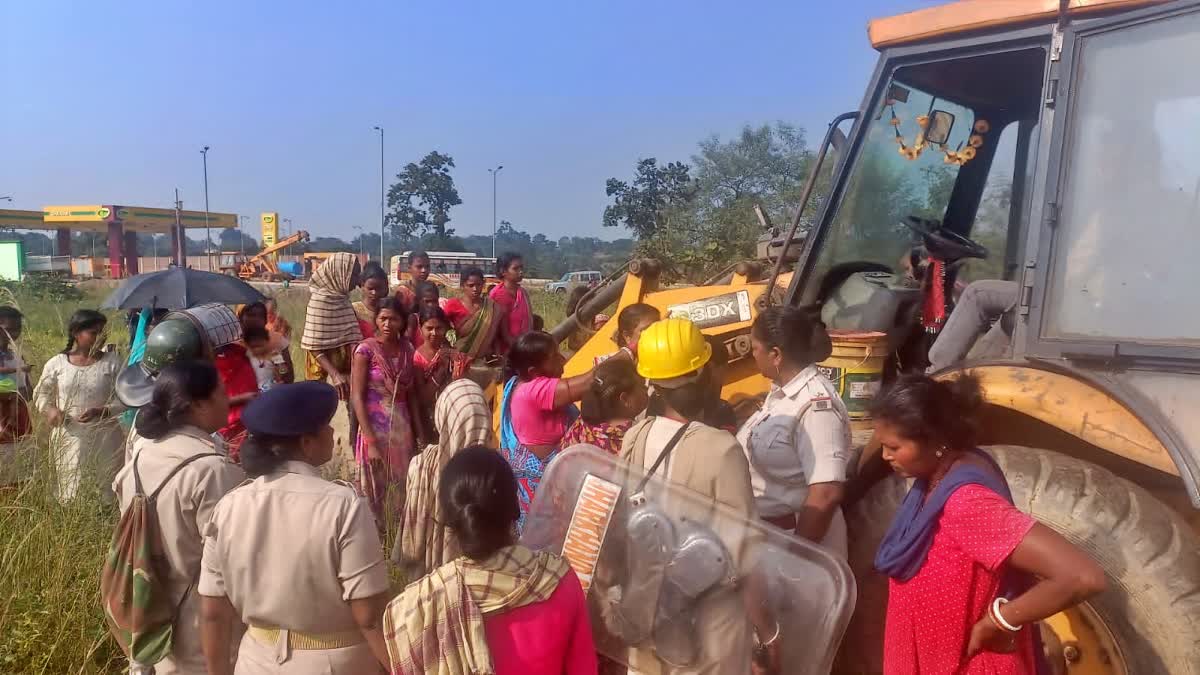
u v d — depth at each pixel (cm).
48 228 6769
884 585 332
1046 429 358
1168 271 306
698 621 249
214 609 271
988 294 399
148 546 302
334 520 259
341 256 660
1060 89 327
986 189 455
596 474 259
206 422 325
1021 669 246
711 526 251
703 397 289
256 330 622
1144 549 282
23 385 575
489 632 228
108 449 541
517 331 795
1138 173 312
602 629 257
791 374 321
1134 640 282
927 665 247
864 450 338
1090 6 339
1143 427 299
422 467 370
